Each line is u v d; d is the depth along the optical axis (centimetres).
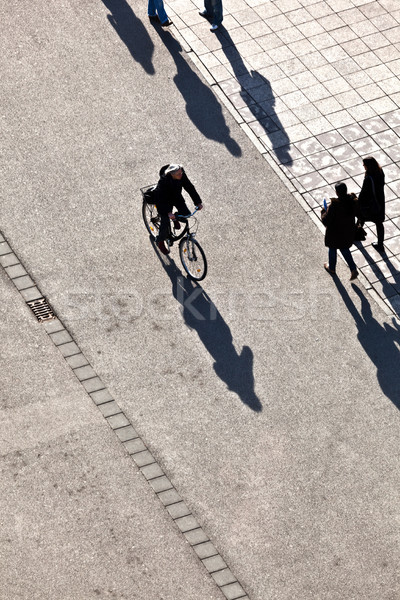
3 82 5888
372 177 4659
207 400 4438
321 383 4506
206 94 5862
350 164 5481
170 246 4991
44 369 4534
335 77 5991
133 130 5631
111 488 4128
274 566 3919
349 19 6378
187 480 4162
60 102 5778
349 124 5700
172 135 5619
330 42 6219
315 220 5200
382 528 4031
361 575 3894
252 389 4478
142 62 6034
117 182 5350
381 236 4934
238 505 4091
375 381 4522
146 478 4162
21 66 5984
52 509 4053
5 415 4359
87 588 3834
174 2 6475
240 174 5422
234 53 6122
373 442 4300
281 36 6247
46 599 3794
